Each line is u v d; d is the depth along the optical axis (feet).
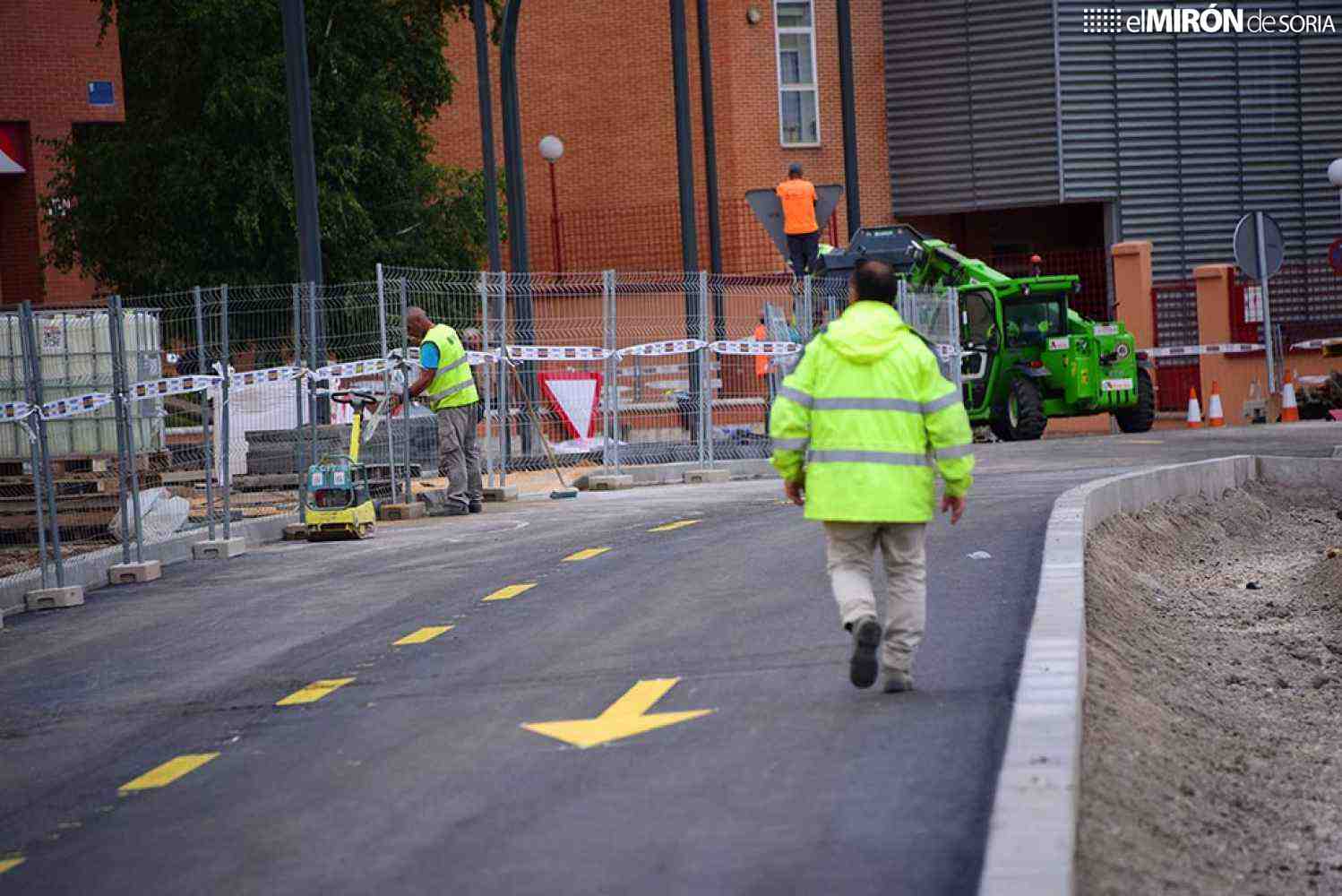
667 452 134.92
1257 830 39.27
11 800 42.98
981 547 69.67
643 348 127.03
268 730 47.47
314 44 185.06
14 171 189.26
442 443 106.32
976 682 44.86
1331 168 174.19
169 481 105.29
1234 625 69.10
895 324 44.50
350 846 35.14
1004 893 27.22
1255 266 172.55
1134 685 51.31
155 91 193.36
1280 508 107.76
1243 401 190.80
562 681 49.98
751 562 70.85
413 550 86.38
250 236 180.96
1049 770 34.01
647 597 64.03
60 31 189.78
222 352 92.38
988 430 168.96
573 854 33.06
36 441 78.38
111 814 40.24
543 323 177.68
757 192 160.76
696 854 32.37
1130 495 87.35
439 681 51.78
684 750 40.32
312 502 95.04
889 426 43.73
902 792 35.24
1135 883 32.01
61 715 52.90
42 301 192.34
